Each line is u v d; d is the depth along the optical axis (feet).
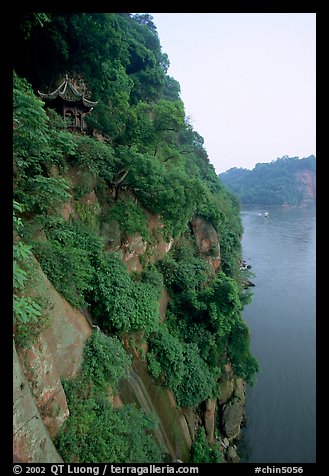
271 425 51.57
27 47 53.21
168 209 49.65
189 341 49.08
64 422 22.91
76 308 30.71
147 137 48.96
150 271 47.98
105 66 59.41
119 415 27.84
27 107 23.32
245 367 53.16
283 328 81.10
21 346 20.52
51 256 29.19
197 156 131.75
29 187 28.45
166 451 33.24
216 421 47.60
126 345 37.73
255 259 140.56
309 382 61.16
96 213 41.14
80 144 39.83
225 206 110.11
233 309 49.85
